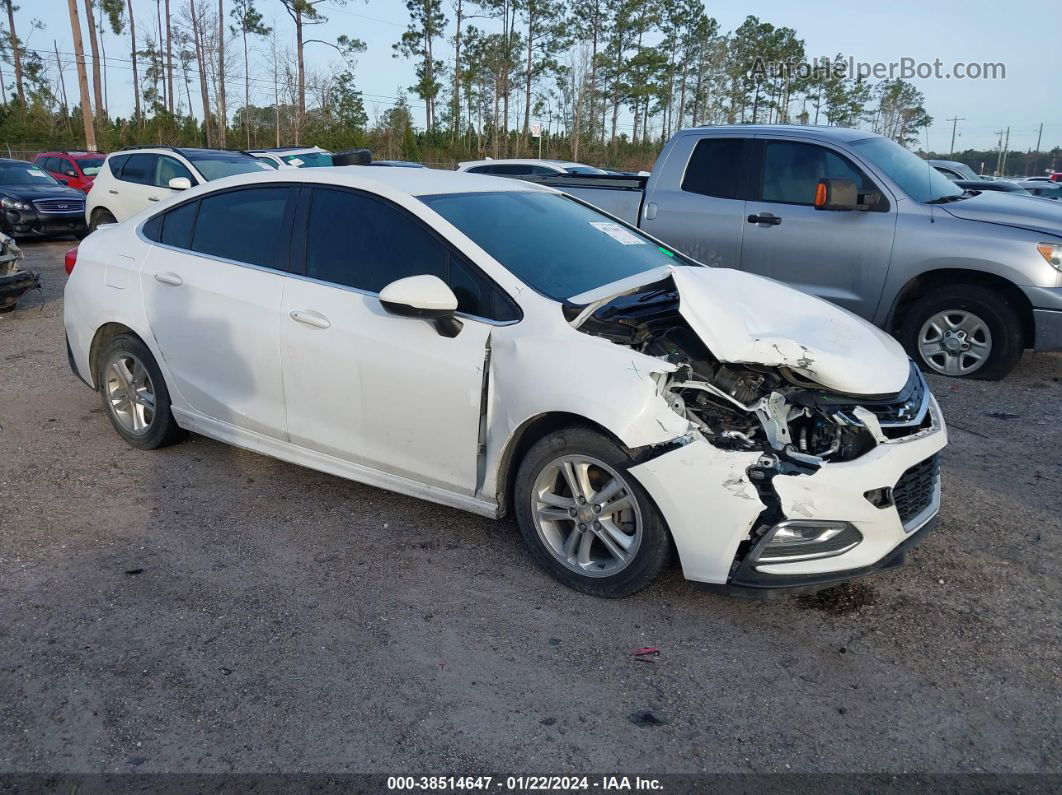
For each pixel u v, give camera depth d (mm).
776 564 3012
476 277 3551
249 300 4117
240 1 44875
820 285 6875
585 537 3352
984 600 3395
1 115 42531
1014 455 5000
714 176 7289
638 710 2740
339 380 3826
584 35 48781
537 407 3262
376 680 2869
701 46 51156
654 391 3064
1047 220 6168
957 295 6430
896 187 6598
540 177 8320
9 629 3115
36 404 5781
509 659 2996
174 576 3527
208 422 4453
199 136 41750
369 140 40844
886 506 3047
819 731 2652
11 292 8484
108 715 2678
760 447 3025
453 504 3688
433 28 49969
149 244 4680
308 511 4168
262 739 2586
